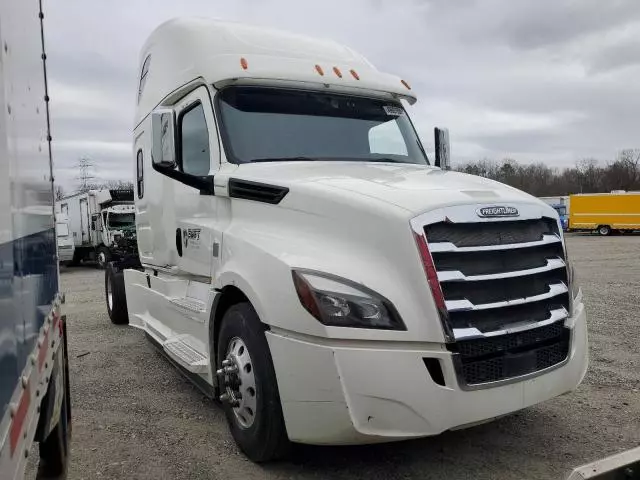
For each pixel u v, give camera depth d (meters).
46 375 2.50
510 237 3.50
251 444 3.65
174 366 5.95
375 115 5.25
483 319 3.29
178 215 5.41
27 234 2.00
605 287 12.76
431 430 3.08
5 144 1.59
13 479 1.54
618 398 4.99
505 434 4.18
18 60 1.97
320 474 3.56
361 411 3.04
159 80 5.91
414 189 3.58
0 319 1.43
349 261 3.31
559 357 3.65
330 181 3.81
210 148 4.64
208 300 4.21
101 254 24.62
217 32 5.11
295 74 4.91
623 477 2.27
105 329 8.53
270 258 3.50
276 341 3.34
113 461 3.82
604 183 92.00
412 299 3.15
